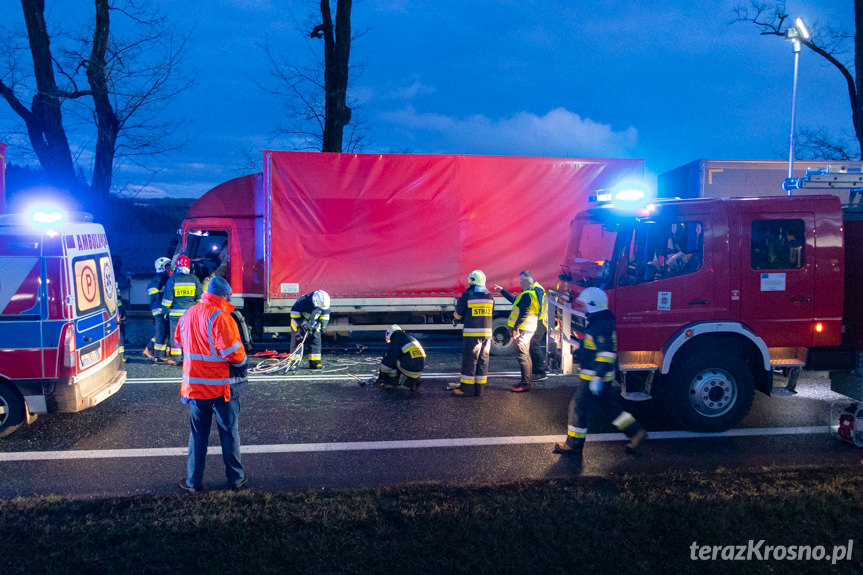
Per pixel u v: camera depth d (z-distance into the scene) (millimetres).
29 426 6383
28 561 3600
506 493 4574
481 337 7617
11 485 4902
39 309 5785
